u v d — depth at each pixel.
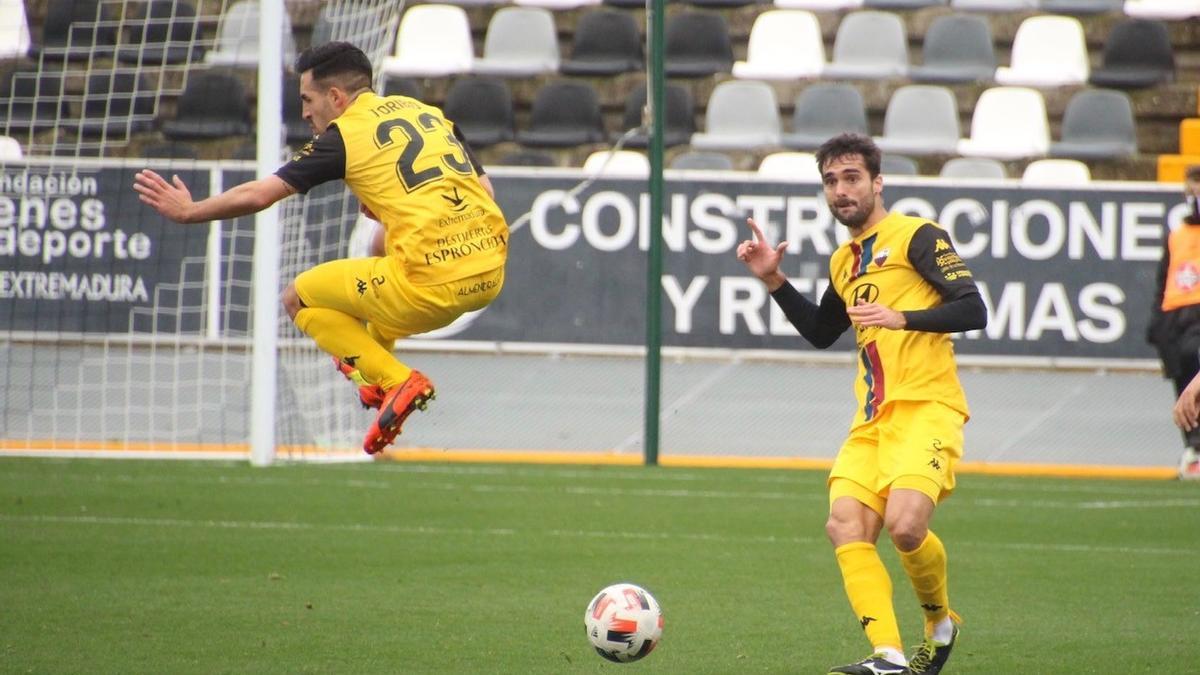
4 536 30.14
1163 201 48.12
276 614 22.75
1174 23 69.56
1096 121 63.84
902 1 70.94
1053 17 68.44
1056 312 48.38
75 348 52.59
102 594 24.23
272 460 43.94
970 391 52.84
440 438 48.19
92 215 47.12
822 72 67.19
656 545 30.47
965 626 22.73
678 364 55.75
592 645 19.58
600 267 49.22
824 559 28.97
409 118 20.83
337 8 48.44
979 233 48.47
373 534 31.33
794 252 48.78
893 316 17.59
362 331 21.30
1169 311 42.44
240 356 53.78
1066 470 46.09
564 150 64.19
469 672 19.00
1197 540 32.06
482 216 20.81
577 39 67.94
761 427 49.81
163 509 34.34
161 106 61.19
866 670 17.44
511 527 32.62
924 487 17.75
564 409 51.25
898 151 63.09
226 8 63.50
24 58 59.19
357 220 46.56
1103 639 21.72
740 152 62.97
